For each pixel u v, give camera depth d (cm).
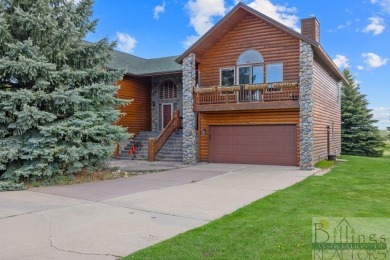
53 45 952
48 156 905
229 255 390
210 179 1042
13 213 610
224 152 1552
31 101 909
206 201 709
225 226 509
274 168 1329
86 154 979
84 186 909
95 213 609
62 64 1013
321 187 867
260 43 1468
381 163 1531
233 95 1505
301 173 1174
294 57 1391
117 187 892
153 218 572
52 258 392
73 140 946
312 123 1289
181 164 1489
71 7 1020
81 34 1054
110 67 1733
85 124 955
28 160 935
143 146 1792
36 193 809
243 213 592
